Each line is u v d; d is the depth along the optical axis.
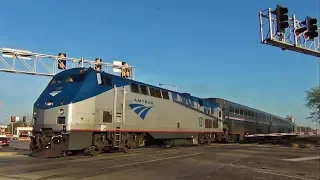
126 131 22.16
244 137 47.19
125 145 22.20
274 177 12.33
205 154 21.19
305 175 12.92
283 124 73.31
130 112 22.70
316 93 49.38
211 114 37.53
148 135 25.61
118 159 17.36
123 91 22.16
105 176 11.73
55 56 37.22
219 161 17.27
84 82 19.16
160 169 13.88
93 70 20.14
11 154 20.89
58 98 18.56
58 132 18.08
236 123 44.69
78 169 13.36
